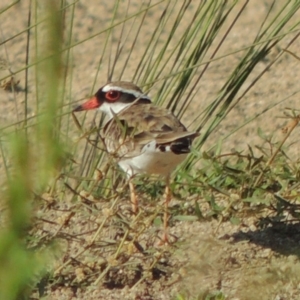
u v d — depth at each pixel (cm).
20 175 388
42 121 393
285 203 977
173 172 1181
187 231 1032
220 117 1220
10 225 395
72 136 1376
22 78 1712
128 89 1165
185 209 1029
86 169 1221
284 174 1018
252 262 948
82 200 964
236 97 1633
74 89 1655
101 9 2044
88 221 1004
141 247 956
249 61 1185
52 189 1012
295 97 1628
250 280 759
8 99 1625
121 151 1030
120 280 932
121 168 1080
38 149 395
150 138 987
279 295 862
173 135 979
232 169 1012
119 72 1734
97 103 1191
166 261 959
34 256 431
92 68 1766
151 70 1253
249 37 1875
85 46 1875
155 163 996
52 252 570
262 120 1545
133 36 1900
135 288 908
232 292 880
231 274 920
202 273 912
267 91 1658
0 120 1530
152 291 903
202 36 1193
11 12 1998
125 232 945
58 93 390
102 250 955
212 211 977
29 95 1627
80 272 909
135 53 1817
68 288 910
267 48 1219
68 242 938
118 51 1298
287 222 1045
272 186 1042
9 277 401
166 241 970
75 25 1969
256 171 1027
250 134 1497
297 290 871
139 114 1048
